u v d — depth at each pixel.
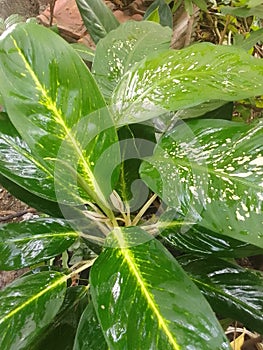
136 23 0.57
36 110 0.36
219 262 0.46
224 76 0.41
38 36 0.35
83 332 0.38
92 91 0.37
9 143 0.45
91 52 0.70
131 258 0.36
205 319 0.32
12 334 0.38
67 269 0.48
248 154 0.38
